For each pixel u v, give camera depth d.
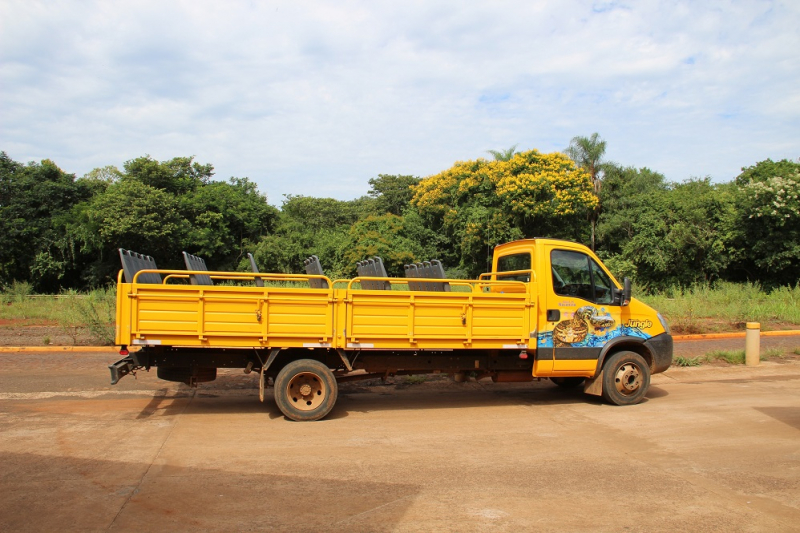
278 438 6.47
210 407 7.95
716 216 31.98
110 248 35.41
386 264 36.34
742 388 9.70
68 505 4.48
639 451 6.11
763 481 5.20
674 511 4.51
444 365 7.91
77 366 10.73
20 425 6.83
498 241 35.94
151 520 4.23
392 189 53.16
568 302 8.06
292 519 4.28
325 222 49.38
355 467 5.51
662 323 8.64
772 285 30.77
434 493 4.85
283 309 7.08
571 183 35.94
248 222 41.50
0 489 4.80
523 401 8.66
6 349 12.15
